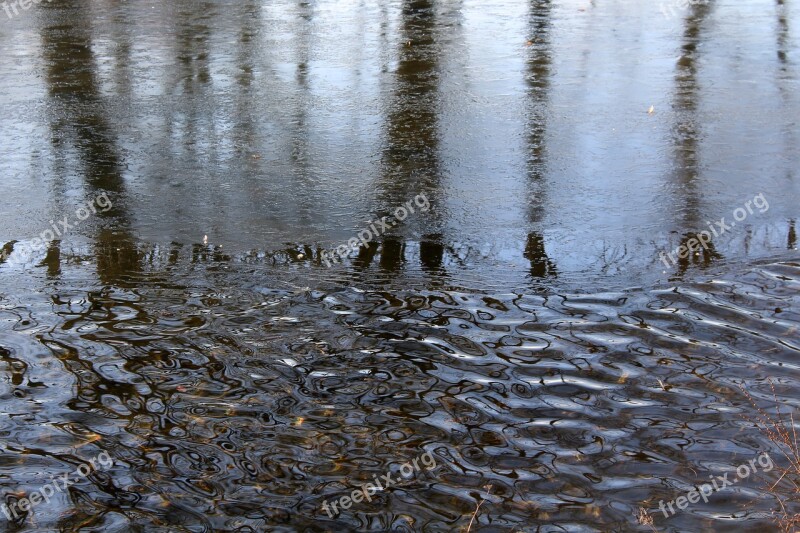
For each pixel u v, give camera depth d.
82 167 8.46
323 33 13.87
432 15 15.23
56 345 5.66
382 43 13.14
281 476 4.53
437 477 4.52
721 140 8.85
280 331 5.82
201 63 12.10
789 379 5.34
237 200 7.72
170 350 5.61
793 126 9.15
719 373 5.40
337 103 10.30
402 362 5.50
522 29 13.91
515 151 8.75
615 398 5.18
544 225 7.23
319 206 7.60
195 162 8.55
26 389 5.22
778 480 4.49
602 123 9.45
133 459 4.65
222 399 5.14
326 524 4.21
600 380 5.34
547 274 6.54
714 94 10.29
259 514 4.27
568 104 10.10
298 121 9.69
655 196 7.67
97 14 15.61
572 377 5.37
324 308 6.09
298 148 8.90
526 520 4.24
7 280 6.45
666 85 10.70
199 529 4.18
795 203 7.45
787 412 5.03
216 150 8.87
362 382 5.30
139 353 5.57
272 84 11.07
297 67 11.85
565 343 5.71
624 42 12.88
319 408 5.06
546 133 9.21
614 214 7.39
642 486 4.47
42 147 8.99
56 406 5.07
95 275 6.52
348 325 5.89
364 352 5.60
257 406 5.07
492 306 6.13
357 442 4.78
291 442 4.77
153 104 10.30
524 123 9.52
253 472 4.55
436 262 6.70
